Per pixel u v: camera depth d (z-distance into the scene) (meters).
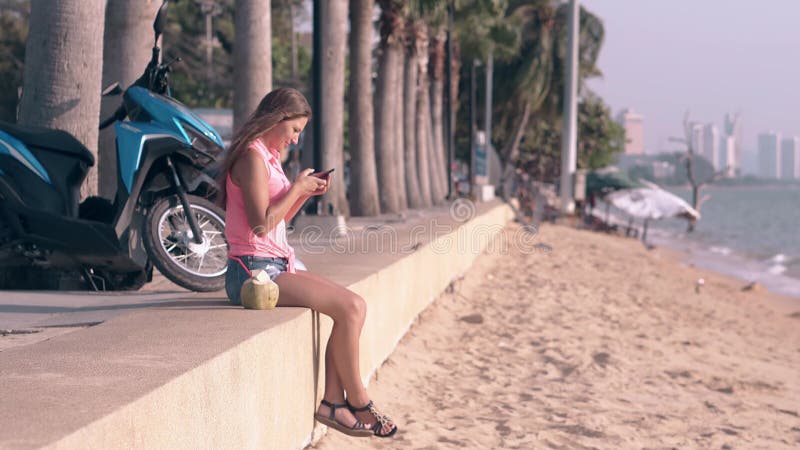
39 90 7.50
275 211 4.75
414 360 8.72
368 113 22.61
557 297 15.60
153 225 6.51
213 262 6.89
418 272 10.43
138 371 3.35
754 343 13.98
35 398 2.92
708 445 6.96
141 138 6.43
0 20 43.84
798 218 117.62
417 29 31.23
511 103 64.50
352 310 4.81
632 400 8.42
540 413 7.46
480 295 14.77
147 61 9.05
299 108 4.82
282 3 61.03
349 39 22.62
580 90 66.19
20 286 7.14
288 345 4.53
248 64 13.00
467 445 6.19
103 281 7.11
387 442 6.02
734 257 45.44
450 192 35.72
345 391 4.98
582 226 44.22
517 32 54.19
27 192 6.57
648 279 23.19
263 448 4.17
